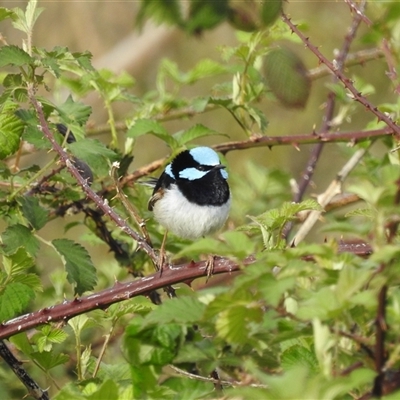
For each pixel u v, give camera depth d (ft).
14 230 34.22
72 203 42.14
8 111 34.65
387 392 20.38
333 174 75.97
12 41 73.15
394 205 19.27
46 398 30.30
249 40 43.09
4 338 28.55
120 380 29.96
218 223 44.27
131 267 42.96
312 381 17.48
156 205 43.93
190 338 32.81
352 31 46.21
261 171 53.67
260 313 21.50
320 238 64.39
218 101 43.27
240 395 19.70
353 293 20.10
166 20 28.76
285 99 27.37
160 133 42.39
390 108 42.24
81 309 28.58
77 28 75.05
